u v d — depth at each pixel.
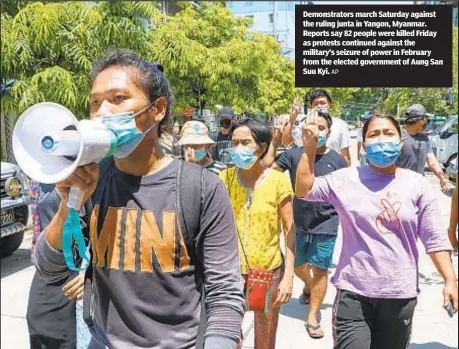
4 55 6.08
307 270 4.07
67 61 6.47
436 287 4.75
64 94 5.96
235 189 2.76
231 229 1.39
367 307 2.33
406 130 4.71
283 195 2.70
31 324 2.33
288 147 4.28
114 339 1.37
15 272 5.46
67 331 2.33
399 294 2.28
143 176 1.38
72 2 6.42
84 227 1.46
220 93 10.48
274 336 2.82
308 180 2.43
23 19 6.16
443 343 3.60
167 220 1.34
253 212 2.67
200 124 3.31
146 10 6.88
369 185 2.36
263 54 10.95
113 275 1.37
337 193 2.39
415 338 3.69
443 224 2.37
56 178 1.16
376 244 2.30
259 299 2.56
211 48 10.79
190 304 1.36
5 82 6.44
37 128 1.20
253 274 2.59
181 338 1.34
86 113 6.43
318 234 3.69
